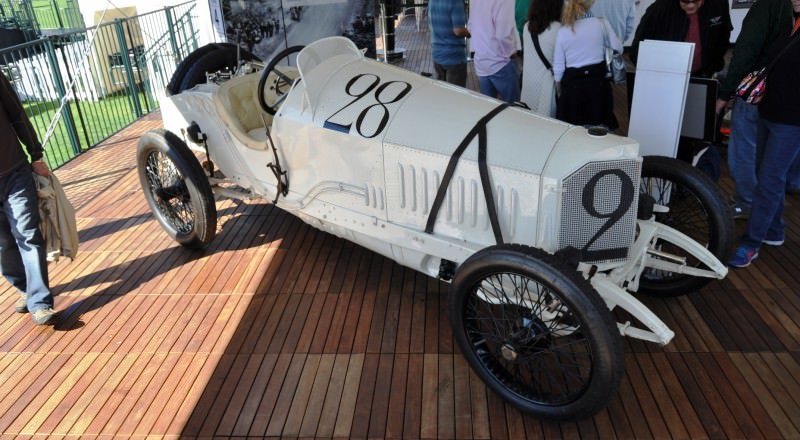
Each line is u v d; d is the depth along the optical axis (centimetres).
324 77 311
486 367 250
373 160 279
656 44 320
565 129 249
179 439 245
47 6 1095
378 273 354
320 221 325
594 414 222
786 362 268
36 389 276
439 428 243
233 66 434
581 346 287
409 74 306
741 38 336
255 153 343
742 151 365
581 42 383
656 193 307
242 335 305
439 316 312
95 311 332
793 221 391
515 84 498
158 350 297
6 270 322
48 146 669
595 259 245
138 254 392
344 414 252
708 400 250
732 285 325
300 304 328
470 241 263
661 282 309
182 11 860
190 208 386
